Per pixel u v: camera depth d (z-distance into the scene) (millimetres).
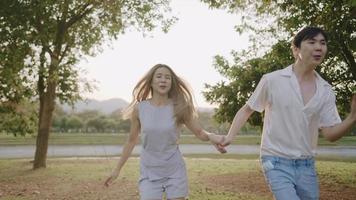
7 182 12352
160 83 4637
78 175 13680
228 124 14742
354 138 45469
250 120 12875
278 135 3691
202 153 25797
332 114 3727
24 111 18500
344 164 17172
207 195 9289
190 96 4785
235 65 13852
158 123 4551
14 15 14172
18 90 16906
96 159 20594
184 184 4578
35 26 15367
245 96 13523
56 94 17594
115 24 17641
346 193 9727
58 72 16156
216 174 13461
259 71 12969
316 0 9836
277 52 10961
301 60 3715
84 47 17906
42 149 16312
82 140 41500
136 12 17500
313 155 3762
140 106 4715
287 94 3652
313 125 3740
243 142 40062
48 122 16500
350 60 10609
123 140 41844
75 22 16641
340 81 11523
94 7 16719
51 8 15281
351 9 9102
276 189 3592
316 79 3791
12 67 15578
